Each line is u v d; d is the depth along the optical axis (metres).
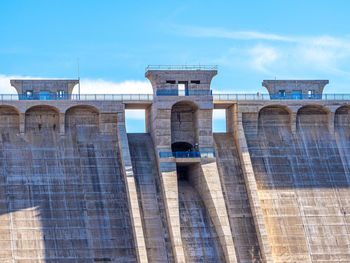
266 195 93.06
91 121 95.00
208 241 87.75
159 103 93.69
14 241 82.75
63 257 82.88
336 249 89.69
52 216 85.50
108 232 85.50
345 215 92.38
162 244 86.38
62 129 93.31
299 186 94.38
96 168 90.75
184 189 94.31
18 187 87.25
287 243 89.56
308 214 91.94
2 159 89.50
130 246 85.00
